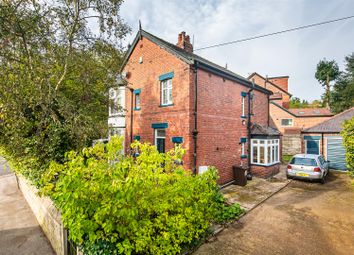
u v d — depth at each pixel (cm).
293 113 2812
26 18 617
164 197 387
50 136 667
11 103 606
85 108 836
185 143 910
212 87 1032
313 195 895
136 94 1248
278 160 1391
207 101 998
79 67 841
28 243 550
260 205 766
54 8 709
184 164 901
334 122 1641
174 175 414
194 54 1462
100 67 912
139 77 1217
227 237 528
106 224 313
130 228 344
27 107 666
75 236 329
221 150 1067
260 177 1229
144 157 392
